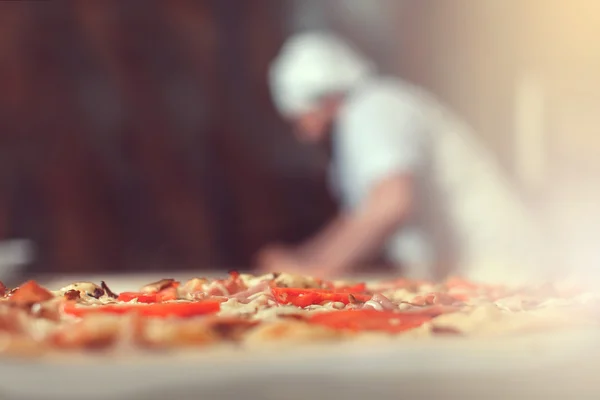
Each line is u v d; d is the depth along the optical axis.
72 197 4.00
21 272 1.23
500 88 4.11
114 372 0.21
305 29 4.12
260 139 4.17
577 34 3.93
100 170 4.04
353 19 4.12
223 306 0.36
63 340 0.22
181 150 4.13
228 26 4.13
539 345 0.25
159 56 4.08
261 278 0.49
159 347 0.23
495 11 4.07
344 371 0.22
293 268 1.86
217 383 0.22
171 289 0.46
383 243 1.99
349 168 2.08
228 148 4.16
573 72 3.97
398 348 0.24
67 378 0.21
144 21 4.04
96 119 4.02
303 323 0.26
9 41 3.88
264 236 4.15
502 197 2.12
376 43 4.14
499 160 4.04
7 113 3.90
